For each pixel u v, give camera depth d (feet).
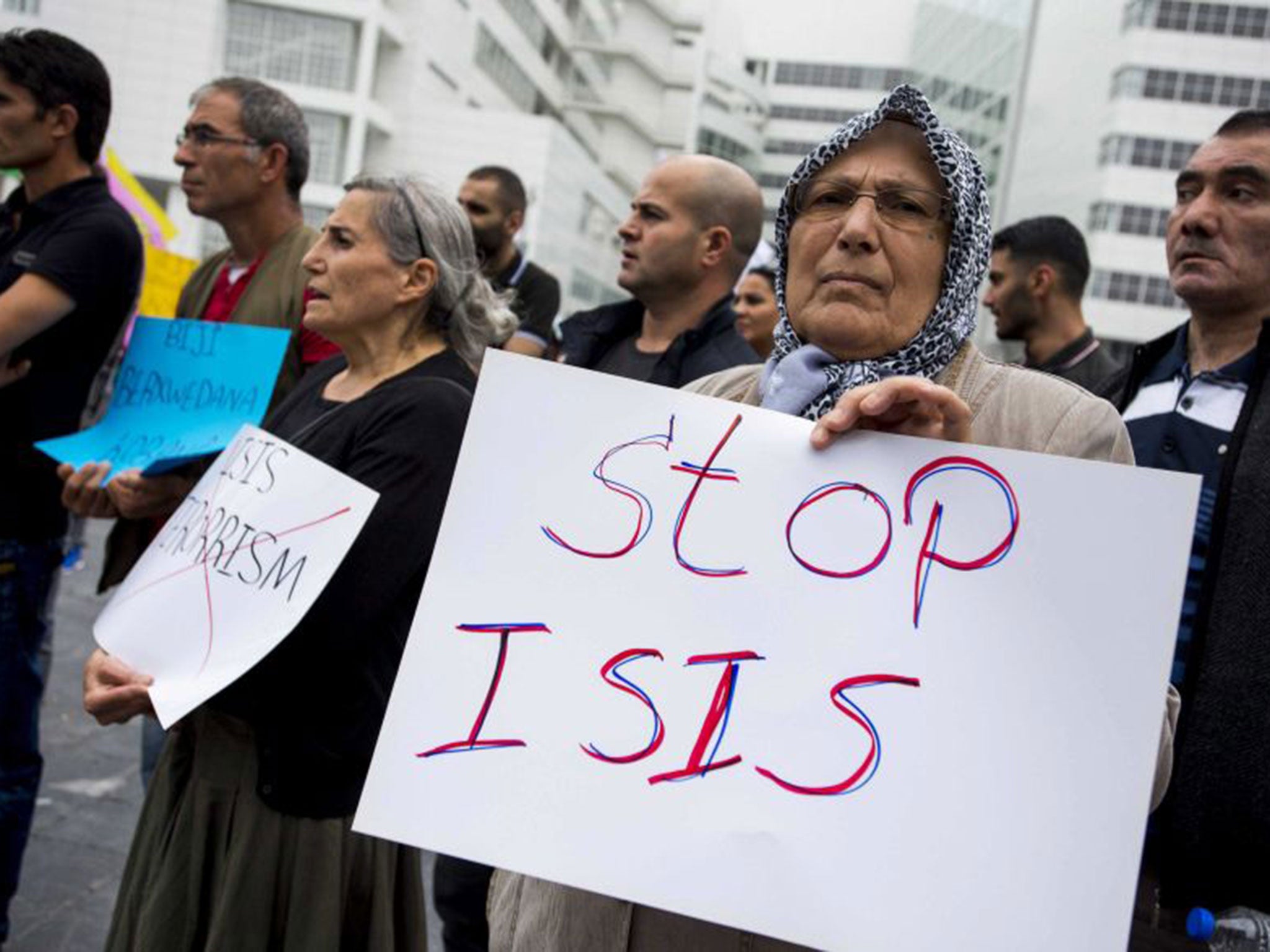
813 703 3.66
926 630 3.65
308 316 6.50
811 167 4.45
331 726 5.72
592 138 228.02
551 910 4.35
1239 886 4.96
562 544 3.97
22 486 8.46
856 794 3.53
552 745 3.75
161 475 7.36
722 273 9.20
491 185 13.56
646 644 3.82
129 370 8.36
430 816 3.71
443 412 5.97
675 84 235.40
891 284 4.24
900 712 3.59
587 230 154.81
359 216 6.43
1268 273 5.96
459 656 3.88
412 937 6.26
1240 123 6.12
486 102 170.40
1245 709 4.96
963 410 3.76
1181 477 3.55
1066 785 3.42
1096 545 3.58
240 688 5.59
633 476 4.02
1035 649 3.55
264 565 5.54
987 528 3.69
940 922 3.37
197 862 5.80
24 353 8.45
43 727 13.78
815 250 4.39
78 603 19.53
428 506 5.79
